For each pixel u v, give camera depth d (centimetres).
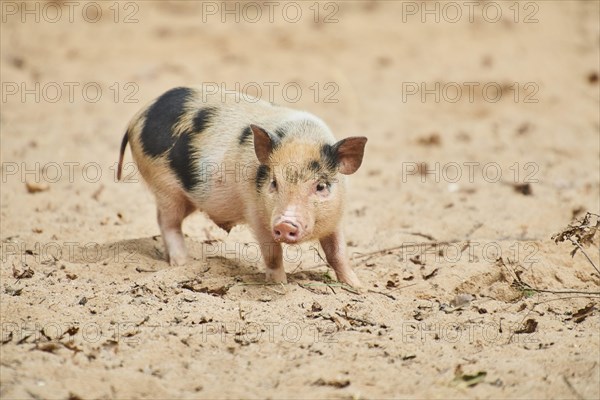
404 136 4525
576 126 4600
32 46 6112
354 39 6331
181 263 2631
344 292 2397
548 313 2244
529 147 4250
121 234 2984
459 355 1950
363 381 1816
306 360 1903
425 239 2944
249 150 2431
